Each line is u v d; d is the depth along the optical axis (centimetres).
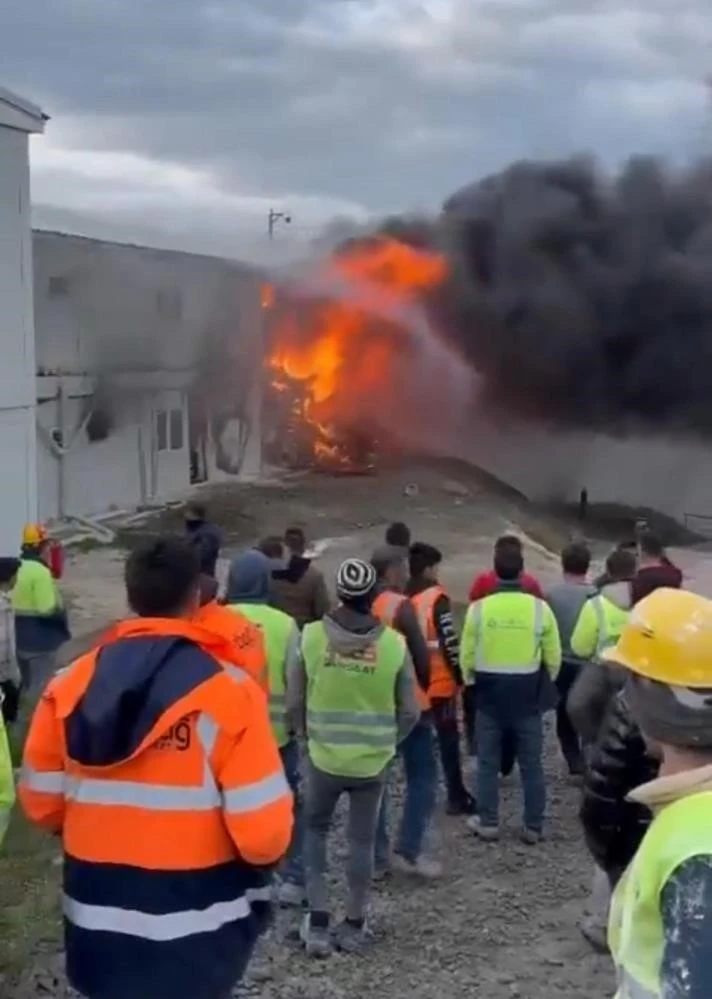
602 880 509
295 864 555
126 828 263
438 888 582
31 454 1609
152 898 262
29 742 280
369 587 497
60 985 446
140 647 269
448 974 485
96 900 266
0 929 494
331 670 496
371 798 508
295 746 560
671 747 191
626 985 181
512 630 636
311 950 499
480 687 646
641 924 178
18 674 899
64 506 2409
